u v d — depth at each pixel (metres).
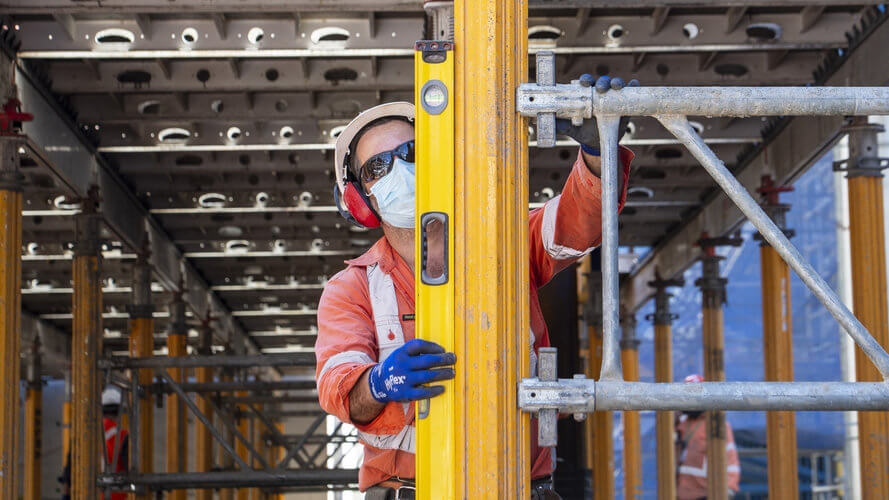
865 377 9.26
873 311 9.58
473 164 2.14
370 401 2.14
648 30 10.05
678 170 14.59
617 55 10.90
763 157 12.95
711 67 10.91
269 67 10.89
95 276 12.21
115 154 13.30
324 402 2.27
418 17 9.93
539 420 2.08
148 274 15.34
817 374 25.98
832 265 25.84
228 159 13.50
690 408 2.08
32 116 9.36
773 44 10.02
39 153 10.20
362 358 2.33
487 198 2.12
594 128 2.22
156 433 29.38
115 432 12.24
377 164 2.48
